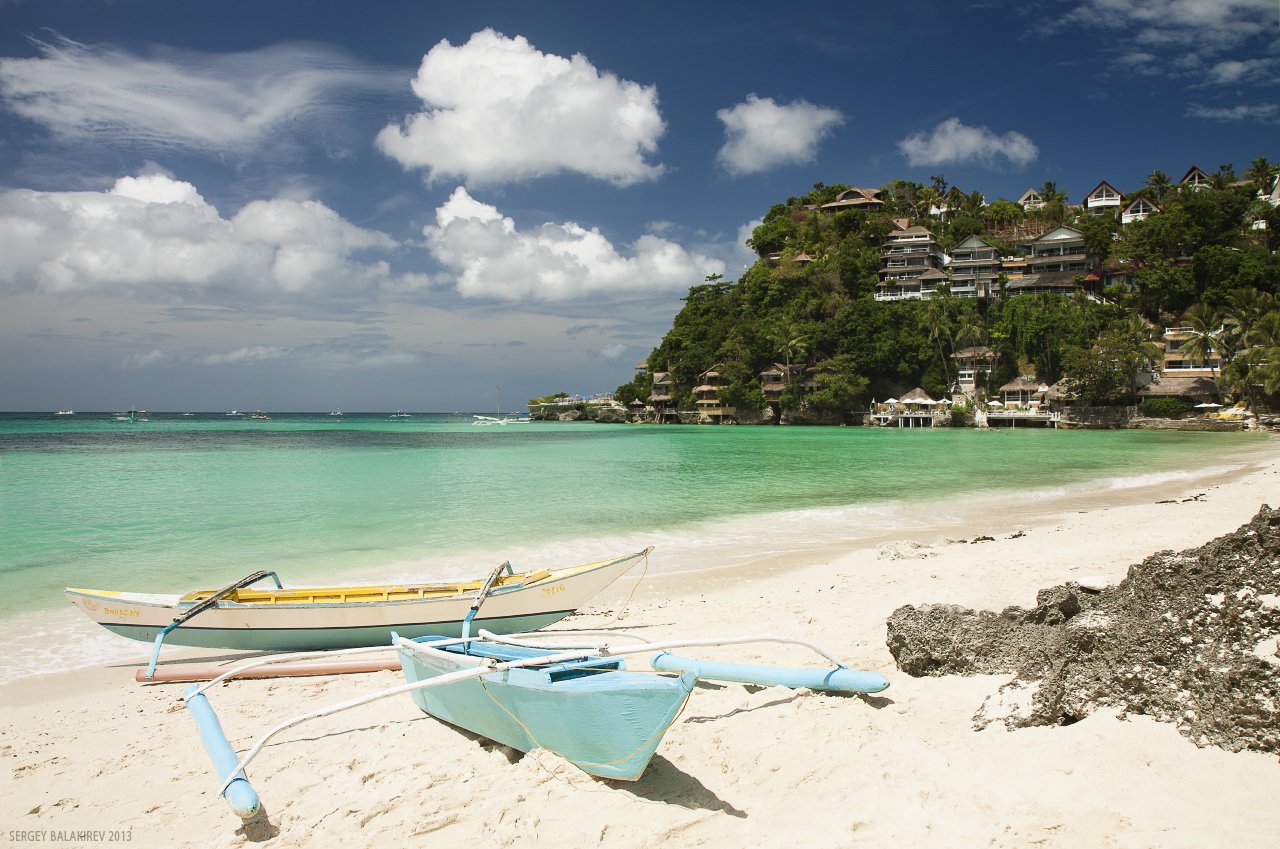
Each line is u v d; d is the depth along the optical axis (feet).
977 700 19.27
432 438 229.45
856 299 346.13
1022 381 292.40
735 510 69.82
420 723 22.93
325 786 18.61
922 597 33.35
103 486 88.99
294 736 22.31
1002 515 66.33
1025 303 302.86
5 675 29.17
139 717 24.66
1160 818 13.26
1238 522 52.08
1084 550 43.16
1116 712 16.42
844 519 64.59
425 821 16.20
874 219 391.45
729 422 348.79
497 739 20.45
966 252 342.23
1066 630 19.72
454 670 21.49
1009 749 16.42
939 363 312.29
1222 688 15.19
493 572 31.73
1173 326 292.61
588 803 16.42
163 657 31.73
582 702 17.38
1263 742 14.20
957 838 13.67
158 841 16.76
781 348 329.93
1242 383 240.12
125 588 41.93
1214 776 13.97
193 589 41.73
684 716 20.89
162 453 149.48
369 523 62.59
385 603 31.71
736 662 25.73
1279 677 14.48
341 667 28.84
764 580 42.11
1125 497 77.97
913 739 17.84
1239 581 16.85
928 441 195.52
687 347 382.83
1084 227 339.98
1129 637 17.63
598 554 50.39
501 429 342.03
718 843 14.52
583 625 33.12
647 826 15.34
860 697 20.76
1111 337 267.80
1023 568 38.60
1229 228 303.07
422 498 78.28
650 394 412.77
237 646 31.58
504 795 17.03
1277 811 12.87
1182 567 19.21
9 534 57.67
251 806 16.72
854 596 34.86
